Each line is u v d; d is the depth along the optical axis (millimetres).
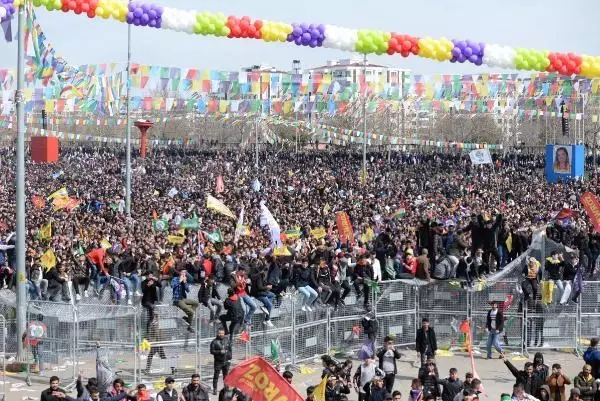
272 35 21984
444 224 44375
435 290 32531
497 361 31156
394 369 26141
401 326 32344
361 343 31641
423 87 48562
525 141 141375
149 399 22516
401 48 22484
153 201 65250
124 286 31547
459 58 22812
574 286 31953
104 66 43562
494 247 35375
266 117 104188
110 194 73312
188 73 43875
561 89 52500
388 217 53094
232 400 22422
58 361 27125
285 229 46500
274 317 28812
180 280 28047
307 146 149875
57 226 47688
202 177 91688
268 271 30125
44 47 30953
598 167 111125
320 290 30469
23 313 28078
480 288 32156
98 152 131500
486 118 139375
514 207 57688
